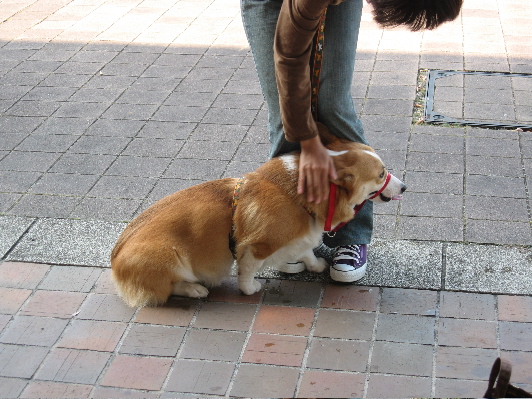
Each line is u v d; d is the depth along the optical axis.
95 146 5.02
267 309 3.85
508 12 6.75
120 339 3.73
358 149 3.71
